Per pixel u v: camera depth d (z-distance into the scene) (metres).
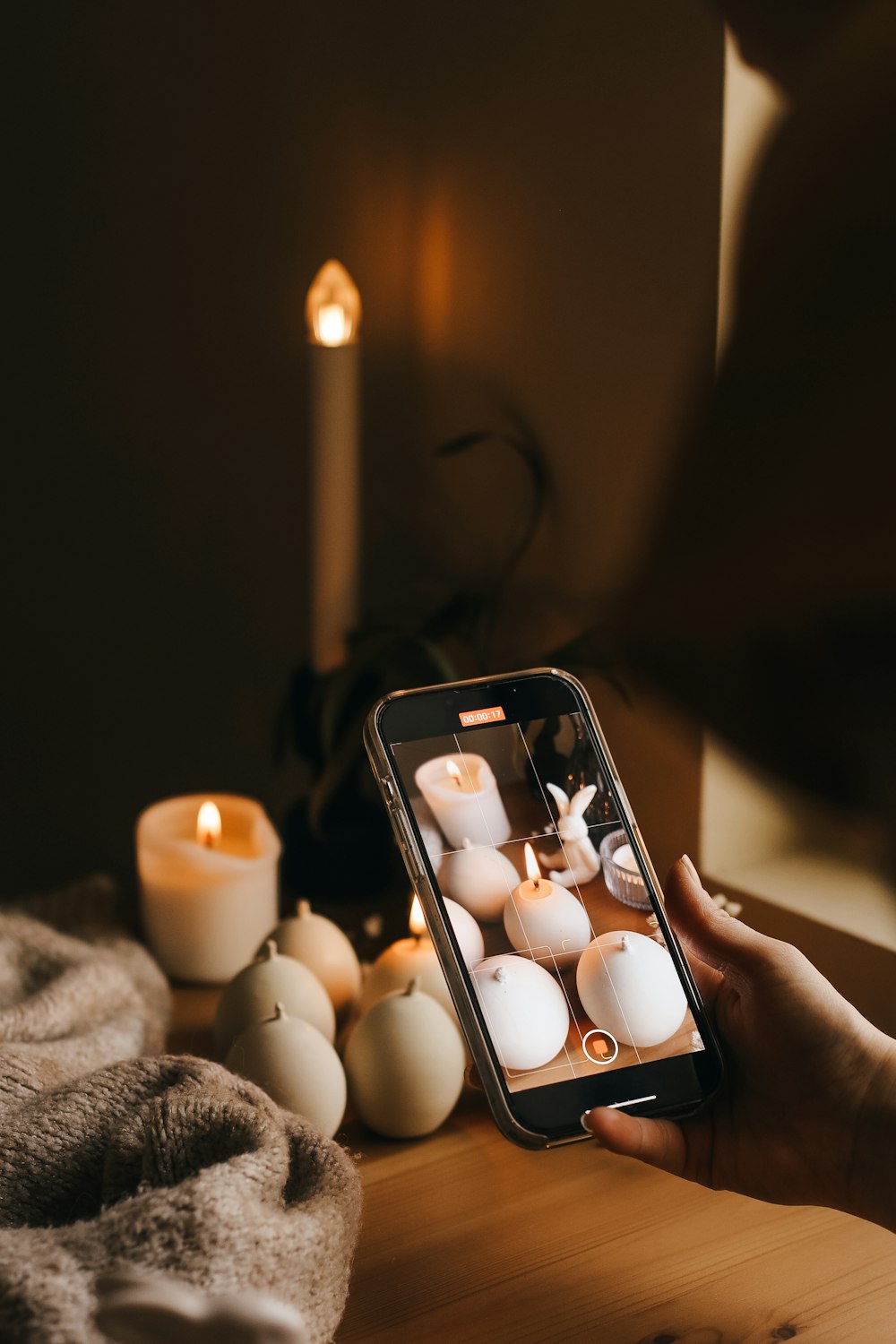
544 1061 0.47
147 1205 0.40
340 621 0.80
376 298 0.89
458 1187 0.52
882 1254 0.47
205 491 0.94
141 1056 0.54
